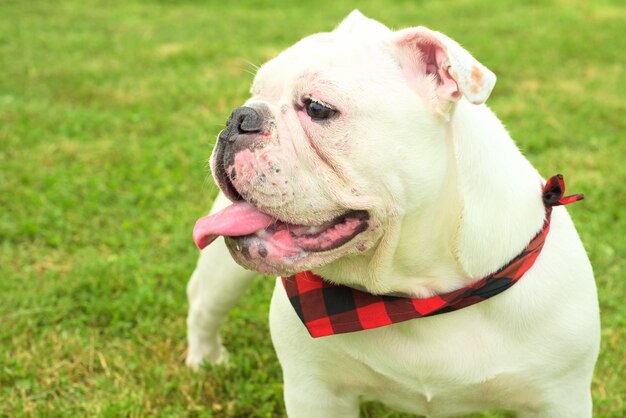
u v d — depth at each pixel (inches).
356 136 88.7
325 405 111.3
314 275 105.0
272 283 177.6
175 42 400.2
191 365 154.3
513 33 421.4
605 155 243.8
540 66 350.3
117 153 244.2
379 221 92.7
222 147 94.1
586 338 101.6
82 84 315.0
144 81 323.9
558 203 103.0
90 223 203.5
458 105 96.5
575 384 104.4
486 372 101.7
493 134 101.3
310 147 90.0
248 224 93.1
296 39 410.3
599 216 203.8
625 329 157.9
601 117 281.4
